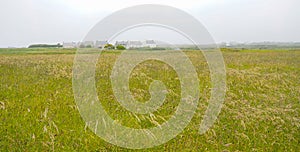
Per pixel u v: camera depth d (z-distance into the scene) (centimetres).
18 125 443
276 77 1084
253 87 860
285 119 550
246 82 939
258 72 1259
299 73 1261
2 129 429
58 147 387
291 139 447
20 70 1037
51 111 524
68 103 579
